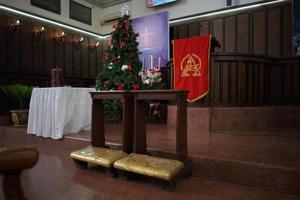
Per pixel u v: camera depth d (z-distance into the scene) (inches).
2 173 23.8
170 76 184.1
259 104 172.1
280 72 191.9
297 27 243.8
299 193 76.0
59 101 142.7
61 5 318.0
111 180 91.0
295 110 176.7
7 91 211.2
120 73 188.1
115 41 193.5
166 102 204.7
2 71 249.4
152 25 318.3
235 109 156.6
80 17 346.6
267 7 261.7
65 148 140.9
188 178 91.9
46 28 298.4
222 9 281.6
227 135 137.9
